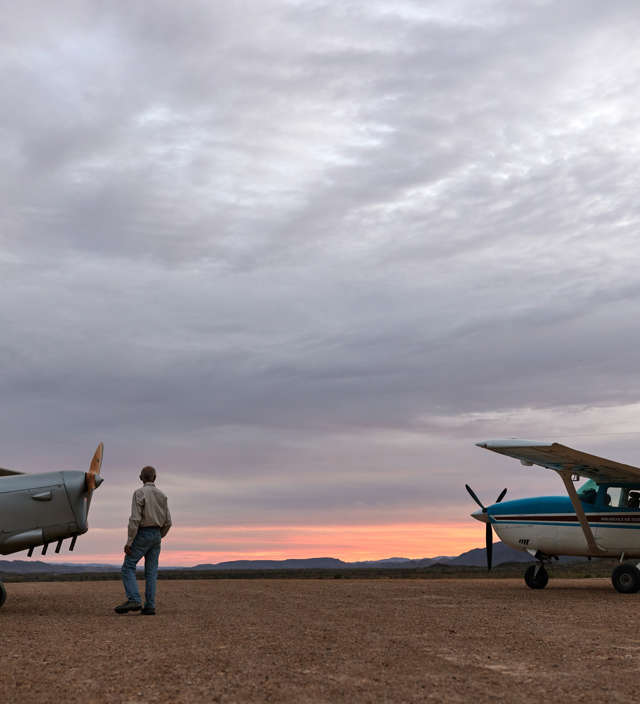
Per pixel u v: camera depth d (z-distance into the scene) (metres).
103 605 11.38
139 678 5.19
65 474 10.82
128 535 9.66
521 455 14.30
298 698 4.58
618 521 14.91
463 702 4.47
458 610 10.32
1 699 4.55
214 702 4.48
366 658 6.03
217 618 9.20
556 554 15.75
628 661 5.91
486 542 17.27
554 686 4.93
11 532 10.42
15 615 9.68
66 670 5.49
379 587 16.77
